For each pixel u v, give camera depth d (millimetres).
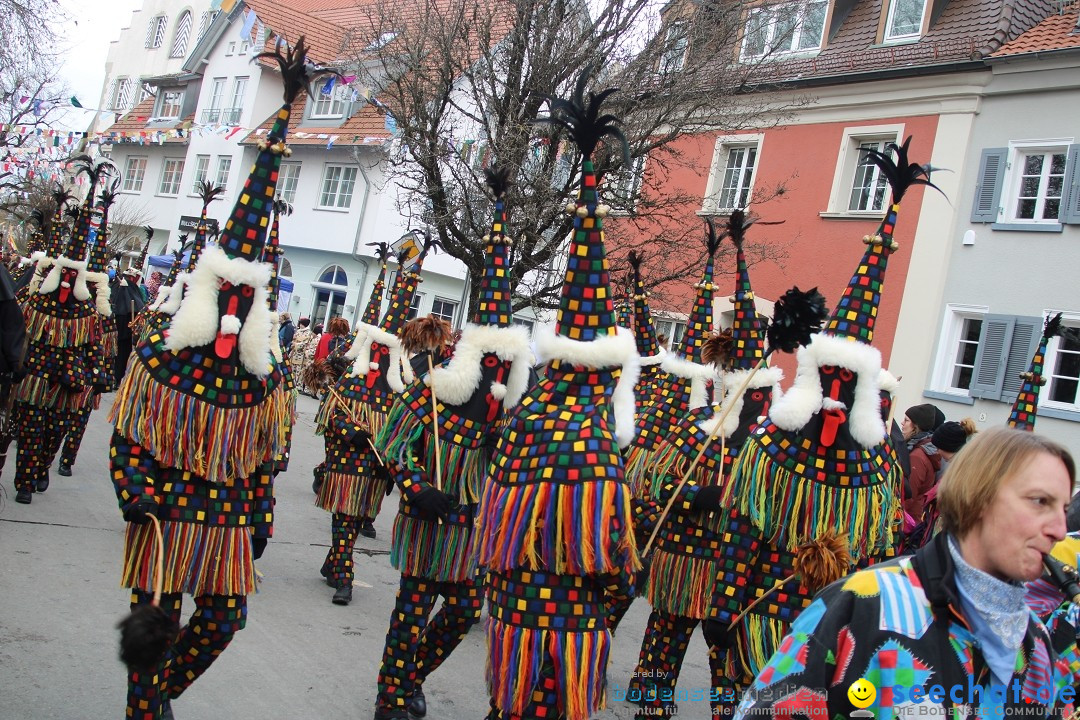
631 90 11672
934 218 15234
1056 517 2113
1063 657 3043
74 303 7727
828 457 4156
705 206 17266
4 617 5016
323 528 9094
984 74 14891
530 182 11383
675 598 5164
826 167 16469
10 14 16125
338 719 4547
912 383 15219
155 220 34406
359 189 26734
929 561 2232
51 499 8031
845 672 2170
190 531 3629
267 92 30984
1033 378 5520
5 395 6082
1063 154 14305
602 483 3396
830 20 16891
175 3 39219
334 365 7535
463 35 12102
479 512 3684
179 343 3596
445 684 5383
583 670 3418
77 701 4188
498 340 4555
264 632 5656
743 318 5512
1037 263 14258
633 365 3760
